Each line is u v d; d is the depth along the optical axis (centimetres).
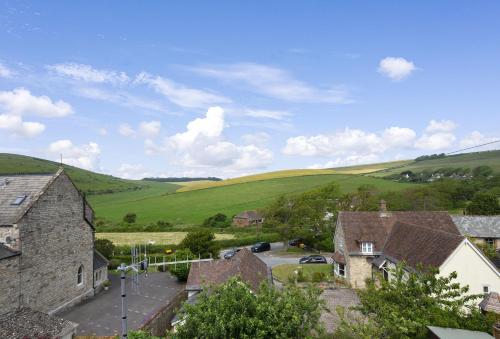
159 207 12950
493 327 1948
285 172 17850
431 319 2078
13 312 2831
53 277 3397
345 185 13112
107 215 11881
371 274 4494
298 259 6406
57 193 3484
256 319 1491
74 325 2762
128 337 1628
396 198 9456
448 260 3064
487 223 5791
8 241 2961
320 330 1741
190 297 3152
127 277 4981
